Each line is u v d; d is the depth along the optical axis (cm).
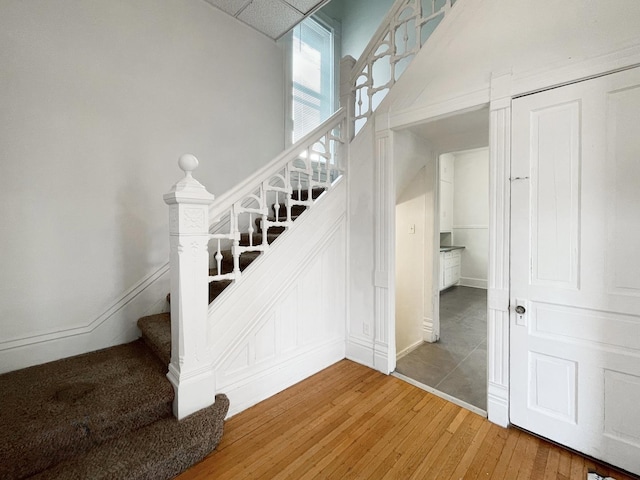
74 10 196
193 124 261
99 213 209
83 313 203
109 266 214
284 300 221
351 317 270
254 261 208
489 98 181
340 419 186
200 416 157
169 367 167
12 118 176
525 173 168
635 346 139
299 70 375
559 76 156
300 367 233
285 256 222
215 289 227
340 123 268
